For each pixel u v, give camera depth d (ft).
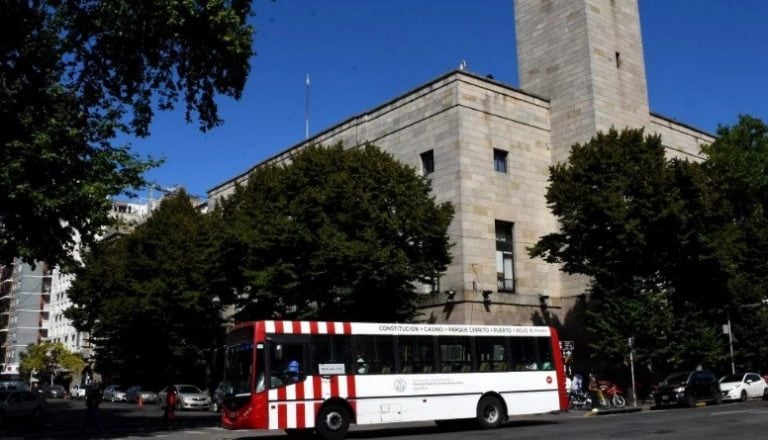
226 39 71.82
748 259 140.26
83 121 75.36
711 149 157.99
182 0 69.51
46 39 72.79
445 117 121.90
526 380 73.20
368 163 99.60
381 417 65.21
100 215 73.31
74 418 121.49
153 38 73.61
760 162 153.79
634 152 108.88
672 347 109.09
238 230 99.40
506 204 123.24
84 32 75.31
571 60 134.92
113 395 201.16
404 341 68.23
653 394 109.29
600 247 107.45
